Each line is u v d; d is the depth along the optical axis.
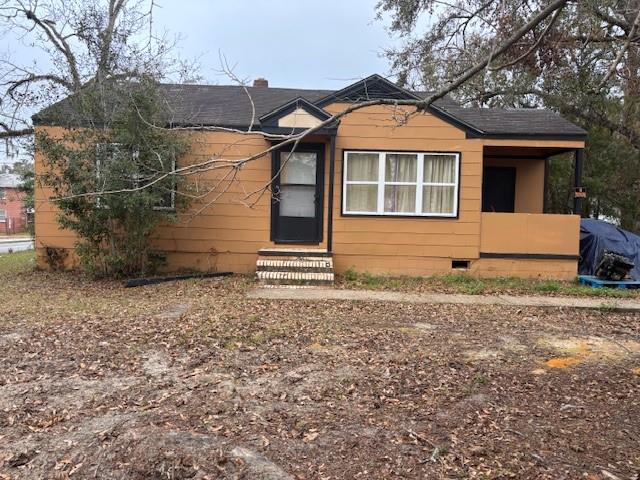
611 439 3.86
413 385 4.88
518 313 8.40
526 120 12.81
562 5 4.92
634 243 12.47
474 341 6.48
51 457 3.46
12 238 38.56
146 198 9.69
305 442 3.72
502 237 11.98
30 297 8.99
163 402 4.36
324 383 4.88
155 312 7.68
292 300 8.98
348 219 11.90
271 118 11.32
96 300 8.71
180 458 3.43
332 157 11.41
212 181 11.72
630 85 7.67
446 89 4.83
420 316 7.96
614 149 19.47
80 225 10.24
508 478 3.28
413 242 11.98
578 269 12.56
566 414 4.30
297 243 12.15
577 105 15.34
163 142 9.98
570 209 20.39
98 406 4.26
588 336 6.90
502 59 6.60
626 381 5.11
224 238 11.97
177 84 12.02
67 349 5.74
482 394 4.71
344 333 6.71
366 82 11.05
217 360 5.48
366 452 3.59
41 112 10.90
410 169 11.98
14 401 4.35
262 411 4.22
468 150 11.86
